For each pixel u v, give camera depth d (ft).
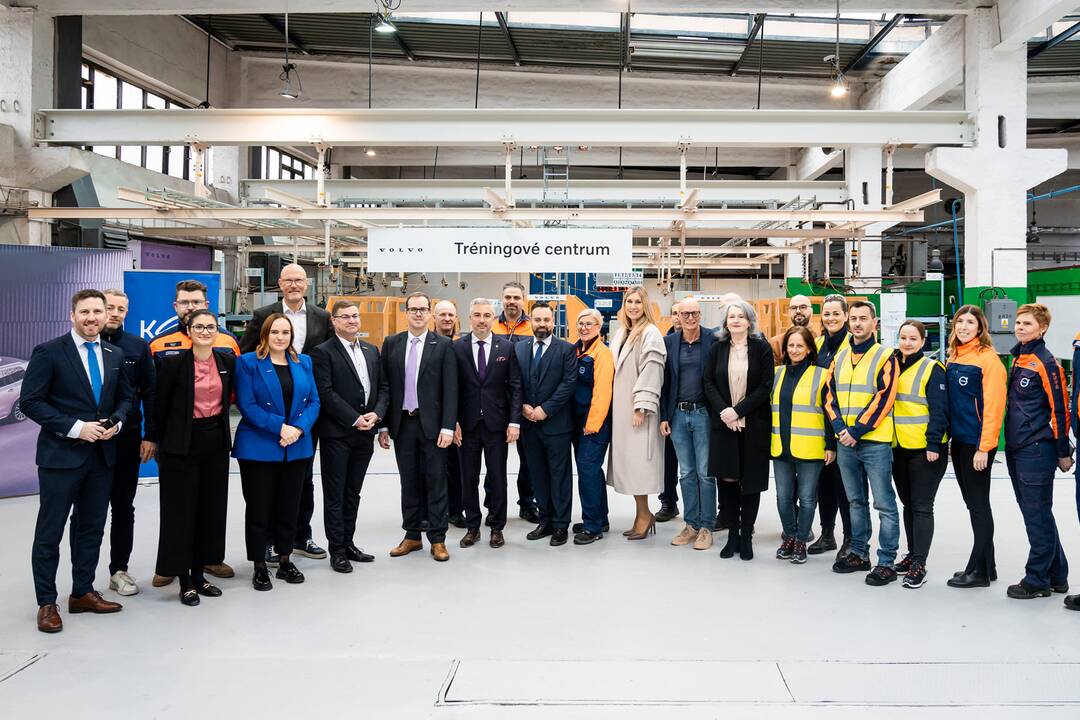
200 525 10.85
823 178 51.67
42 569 9.59
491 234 19.35
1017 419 10.87
